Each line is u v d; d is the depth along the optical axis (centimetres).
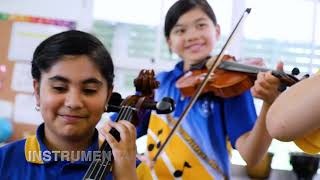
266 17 205
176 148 125
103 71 79
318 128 58
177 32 140
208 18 138
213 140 125
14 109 214
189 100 131
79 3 213
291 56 206
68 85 76
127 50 213
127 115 86
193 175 122
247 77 128
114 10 212
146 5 211
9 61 215
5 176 79
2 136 204
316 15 203
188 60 142
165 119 130
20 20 214
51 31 214
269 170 194
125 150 76
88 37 80
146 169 99
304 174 189
